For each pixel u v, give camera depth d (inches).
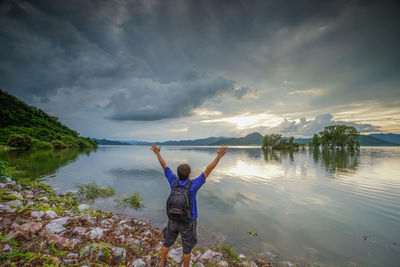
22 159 1235.9
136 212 346.0
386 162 1286.9
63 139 4473.4
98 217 292.0
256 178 700.7
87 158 1589.6
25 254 132.7
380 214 337.4
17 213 216.7
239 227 285.6
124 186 554.6
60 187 513.0
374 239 247.1
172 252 185.5
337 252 217.2
